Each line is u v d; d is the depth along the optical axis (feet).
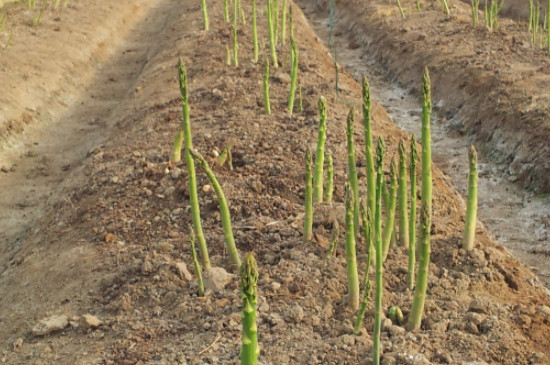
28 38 43.37
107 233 19.81
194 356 13.97
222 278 16.39
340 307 15.19
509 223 23.62
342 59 44.57
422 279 13.94
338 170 21.86
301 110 27.27
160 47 44.32
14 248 23.27
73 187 24.22
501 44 36.29
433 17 44.24
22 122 33.63
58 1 52.85
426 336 14.06
